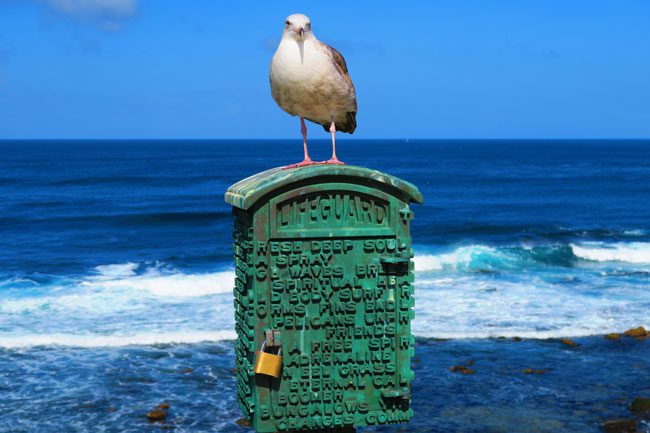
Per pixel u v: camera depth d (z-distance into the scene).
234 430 11.36
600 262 25.88
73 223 36.94
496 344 15.72
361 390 4.53
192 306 18.78
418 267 24.34
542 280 22.30
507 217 42.56
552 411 12.23
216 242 31.75
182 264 25.92
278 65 5.27
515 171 89.19
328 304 4.43
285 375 4.45
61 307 18.41
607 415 12.08
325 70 5.20
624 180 72.81
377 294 4.47
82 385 13.03
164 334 15.90
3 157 130.38
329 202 4.40
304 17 5.25
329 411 4.49
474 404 12.50
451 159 126.62
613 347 15.62
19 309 18.08
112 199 51.03
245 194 4.28
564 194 57.91
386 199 4.43
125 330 16.36
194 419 11.74
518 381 13.58
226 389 12.99
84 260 26.83
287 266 4.38
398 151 177.38
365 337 4.50
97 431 11.23
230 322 17.16
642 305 19.02
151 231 34.75
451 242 31.58
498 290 20.62
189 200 50.53
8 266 25.27
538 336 16.27
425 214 44.28
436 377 13.73
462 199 54.25
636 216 43.66
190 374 13.67
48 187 61.44
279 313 4.40
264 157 134.00
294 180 4.29
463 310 18.31
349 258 4.43
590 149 194.75
